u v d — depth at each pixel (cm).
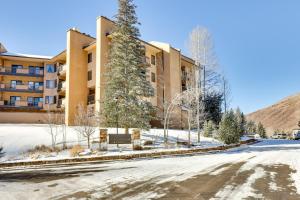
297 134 4959
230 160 1418
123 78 2195
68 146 1727
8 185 815
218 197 638
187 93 2683
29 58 4106
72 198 650
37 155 1449
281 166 1158
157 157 1636
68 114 3144
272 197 635
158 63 3891
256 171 1023
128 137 1800
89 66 3409
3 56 3984
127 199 632
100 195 674
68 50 3300
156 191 707
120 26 2361
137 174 985
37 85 4281
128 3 2369
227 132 2467
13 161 1317
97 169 1138
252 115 15888
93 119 2309
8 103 4091
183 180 856
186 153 1836
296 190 704
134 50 2366
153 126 3500
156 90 3781
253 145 2892
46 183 839
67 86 3234
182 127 3591
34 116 3819
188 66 4628
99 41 3017
